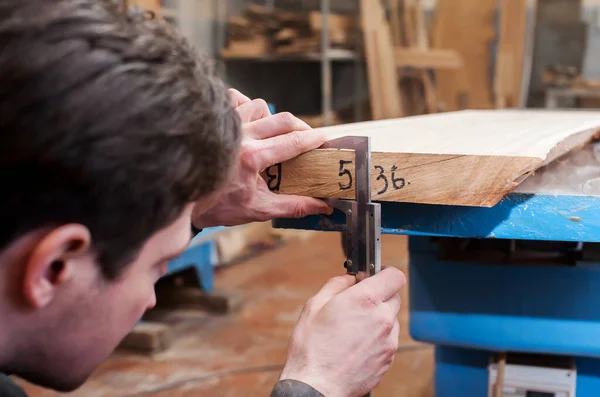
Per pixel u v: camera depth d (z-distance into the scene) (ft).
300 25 12.79
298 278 9.15
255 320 7.52
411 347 6.66
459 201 2.17
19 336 1.60
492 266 3.23
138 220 1.49
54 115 1.30
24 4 1.34
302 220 2.59
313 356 2.13
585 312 3.14
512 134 3.07
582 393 3.56
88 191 1.37
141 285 1.69
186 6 12.53
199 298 7.83
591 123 4.04
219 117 1.63
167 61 1.49
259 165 2.25
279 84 15.26
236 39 13.20
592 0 14.33
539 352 3.40
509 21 13.98
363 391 2.21
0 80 1.28
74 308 1.58
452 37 14.39
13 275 1.47
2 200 1.36
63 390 1.82
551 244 3.27
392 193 2.26
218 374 6.12
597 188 2.45
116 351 6.66
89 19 1.38
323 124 12.92
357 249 2.33
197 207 2.18
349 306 2.18
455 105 14.38
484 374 3.78
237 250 10.27
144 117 1.39
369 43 13.02
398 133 3.09
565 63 14.74
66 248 1.45
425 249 3.36
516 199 2.33
